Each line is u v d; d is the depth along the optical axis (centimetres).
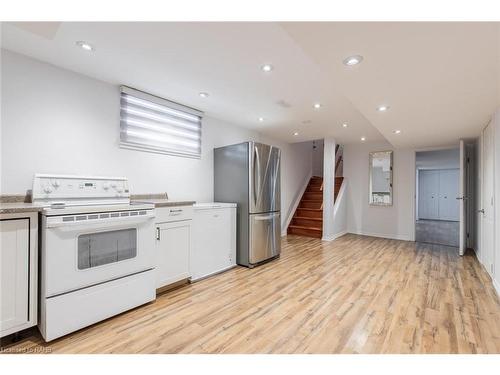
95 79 259
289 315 213
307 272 326
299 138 547
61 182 221
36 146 222
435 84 212
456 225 802
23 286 170
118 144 277
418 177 977
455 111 286
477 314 215
